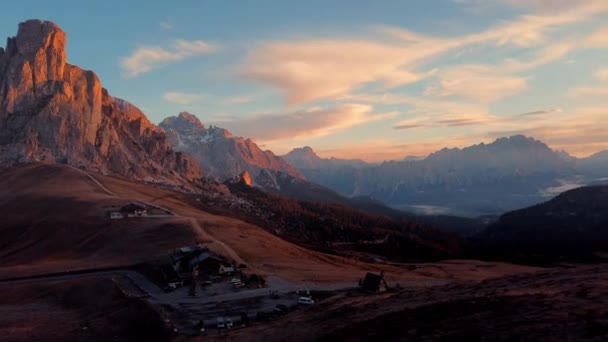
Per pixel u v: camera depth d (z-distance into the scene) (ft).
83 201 618.85
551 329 122.52
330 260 496.23
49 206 602.44
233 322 242.78
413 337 142.10
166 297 296.71
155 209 606.96
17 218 563.89
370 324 167.63
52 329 251.60
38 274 371.76
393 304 206.28
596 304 138.72
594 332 114.42
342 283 333.42
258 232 550.36
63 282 346.13
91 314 278.87
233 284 315.37
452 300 177.78
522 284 200.95
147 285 332.39
